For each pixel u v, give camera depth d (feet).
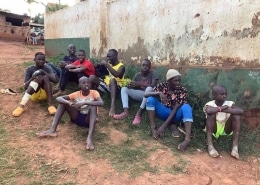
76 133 14.39
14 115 15.84
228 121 13.76
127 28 21.72
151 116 14.93
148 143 13.93
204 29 16.62
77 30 27.96
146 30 20.21
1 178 10.91
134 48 21.34
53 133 13.92
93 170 11.57
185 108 14.24
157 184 10.93
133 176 11.32
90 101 13.99
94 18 25.07
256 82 14.44
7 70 23.77
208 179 11.43
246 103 14.87
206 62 16.67
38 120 15.62
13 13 77.66
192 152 13.42
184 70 17.67
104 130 14.99
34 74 16.29
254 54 14.56
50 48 33.30
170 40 18.60
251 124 14.80
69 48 20.33
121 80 17.94
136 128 15.31
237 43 15.19
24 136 13.97
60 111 14.20
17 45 60.18
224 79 15.65
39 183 10.67
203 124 15.06
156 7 19.31
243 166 12.58
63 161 12.07
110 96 18.35
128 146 13.57
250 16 14.53
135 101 17.63
